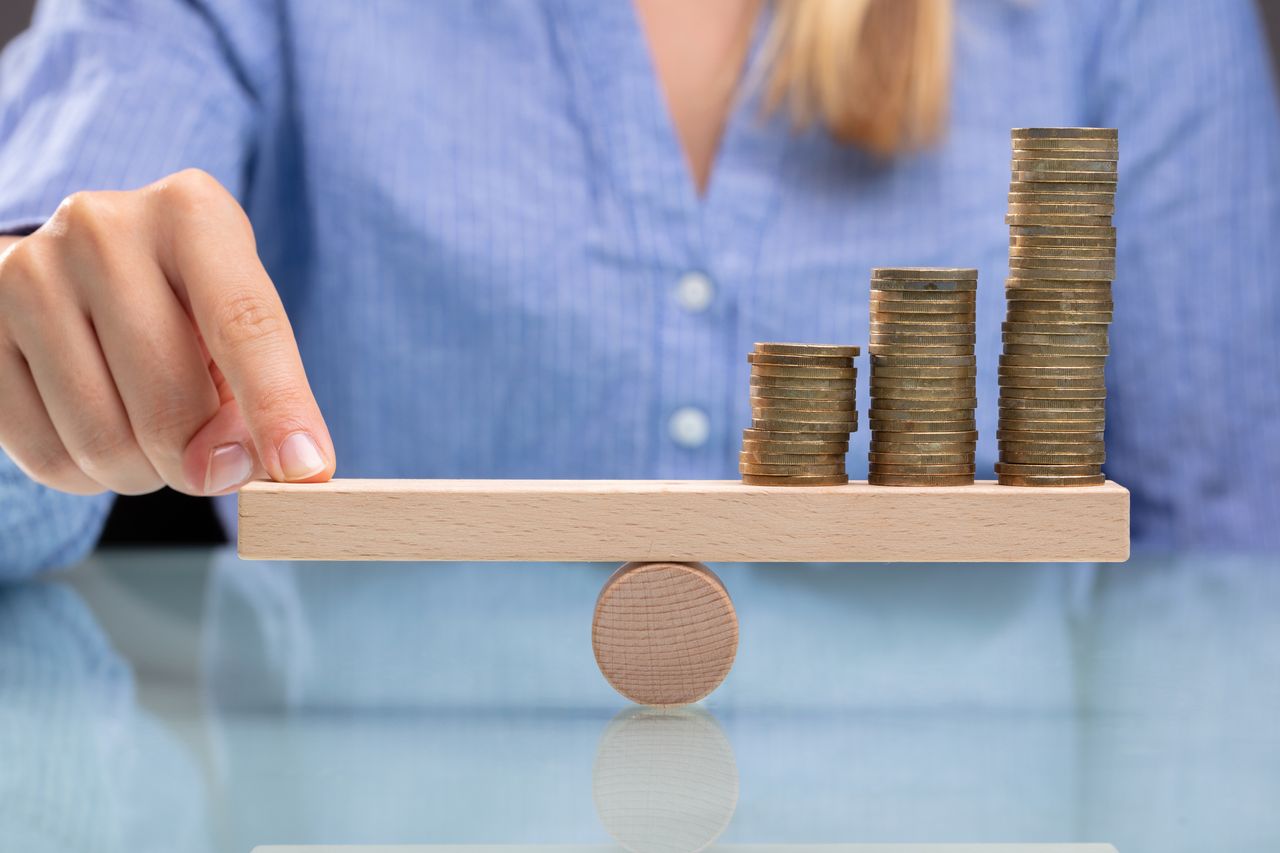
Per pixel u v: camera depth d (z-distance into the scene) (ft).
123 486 2.88
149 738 2.01
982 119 4.83
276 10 4.77
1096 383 2.64
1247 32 5.13
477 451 4.65
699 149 4.70
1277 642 2.74
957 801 1.68
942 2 4.51
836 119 4.50
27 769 1.84
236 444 2.65
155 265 2.66
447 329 4.62
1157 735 2.03
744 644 2.78
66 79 4.51
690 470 4.53
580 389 4.56
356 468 4.71
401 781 1.79
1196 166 4.94
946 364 2.62
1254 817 1.59
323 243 4.70
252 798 1.71
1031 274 2.62
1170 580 3.57
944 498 2.57
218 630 2.97
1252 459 4.84
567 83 4.59
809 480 2.62
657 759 1.93
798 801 1.70
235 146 4.65
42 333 2.67
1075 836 1.53
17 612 3.20
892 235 4.63
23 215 4.03
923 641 2.80
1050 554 2.58
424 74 4.68
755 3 4.63
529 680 2.48
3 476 3.53
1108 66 5.03
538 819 1.63
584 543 2.54
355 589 3.48
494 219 4.58
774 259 4.53
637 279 4.53
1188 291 4.88
